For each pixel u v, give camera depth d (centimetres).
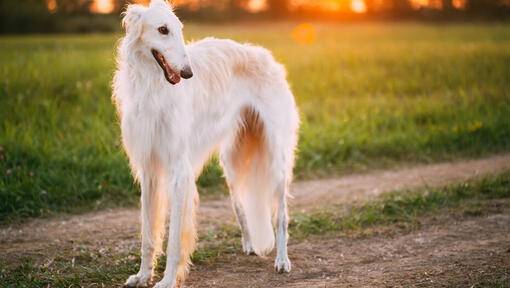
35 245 452
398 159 735
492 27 3997
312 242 464
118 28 4594
